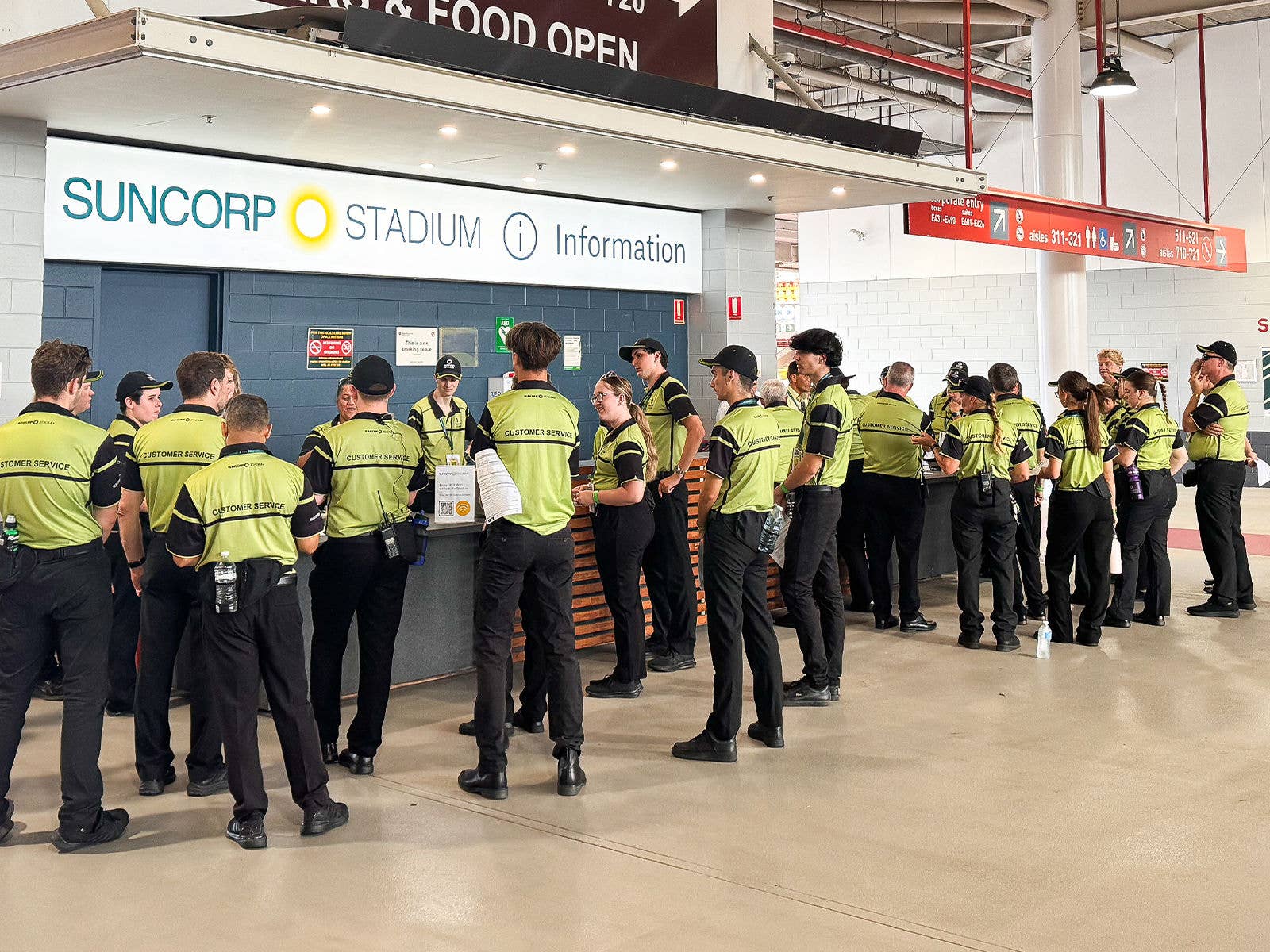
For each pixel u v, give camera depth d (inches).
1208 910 130.1
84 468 147.9
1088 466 267.4
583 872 140.4
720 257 370.6
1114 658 259.0
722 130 263.3
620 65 310.8
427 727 205.3
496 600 168.7
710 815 160.6
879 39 631.8
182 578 167.5
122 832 153.2
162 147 256.2
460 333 320.2
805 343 218.4
